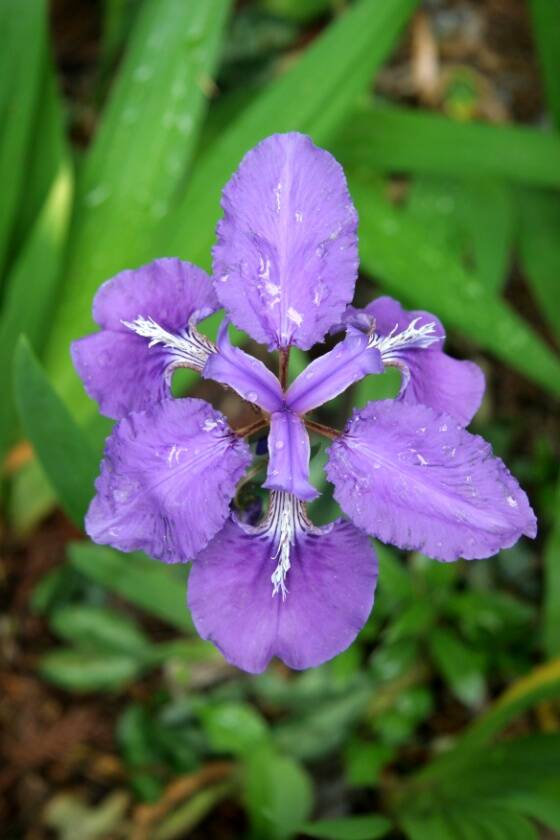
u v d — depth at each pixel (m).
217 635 0.30
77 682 0.45
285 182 0.31
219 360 0.31
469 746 0.40
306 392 0.31
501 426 0.52
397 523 0.30
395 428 0.31
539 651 0.46
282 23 0.57
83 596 0.47
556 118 0.49
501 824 0.37
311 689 0.45
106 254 0.44
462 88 0.57
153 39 0.44
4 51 0.42
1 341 0.42
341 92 0.43
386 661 0.44
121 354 0.32
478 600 0.45
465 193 0.51
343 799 0.46
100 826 0.44
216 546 0.31
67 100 0.57
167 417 0.30
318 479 0.36
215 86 0.56
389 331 0.33
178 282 0.32
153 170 0.44
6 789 0.45
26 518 0.47
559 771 0.37
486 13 0.60
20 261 0.44
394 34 0.44
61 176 0.42
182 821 0.44
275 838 0.42
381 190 0.51
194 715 0.45
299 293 0.31
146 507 0.30
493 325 0.46
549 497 0.49
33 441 0.36
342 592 0.31
